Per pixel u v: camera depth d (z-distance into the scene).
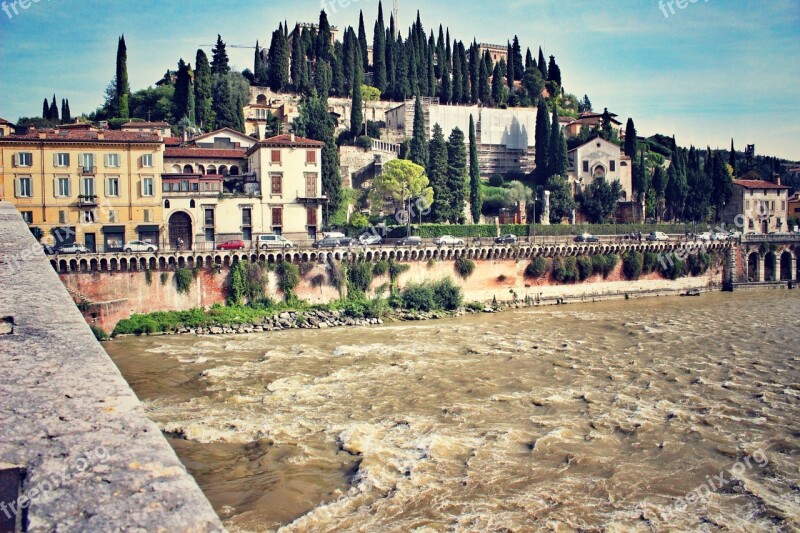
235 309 89.25
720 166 173.00
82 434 10.09
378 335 80.56
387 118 191.00
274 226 111.44
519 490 35.25
